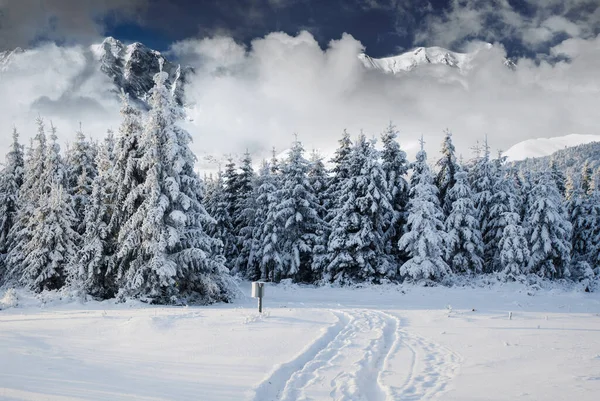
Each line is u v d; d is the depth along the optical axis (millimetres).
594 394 5844
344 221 33844
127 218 23406
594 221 46312
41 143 34062
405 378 6992
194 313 14367
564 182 54281
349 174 35344
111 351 8852
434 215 32062
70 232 28109
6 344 9539
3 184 36594
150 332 10852
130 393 6027
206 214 24016
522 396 5820
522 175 44688
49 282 27094
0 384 6379
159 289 21703
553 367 7469
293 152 37375
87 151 35906
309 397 6125
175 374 7062
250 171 44781
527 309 18391
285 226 35719
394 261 35500
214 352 8711
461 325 12617
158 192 22109
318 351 9125
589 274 39219
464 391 6137
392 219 35281
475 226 35625
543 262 36750
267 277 38062
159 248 21281
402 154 37188
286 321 12570
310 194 37625
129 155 23531
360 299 24578
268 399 6148
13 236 33656
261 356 8367
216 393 6055
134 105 24703
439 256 31938
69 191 33250
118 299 21438
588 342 9867
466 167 42281
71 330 11328
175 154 22422
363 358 8398
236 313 14391
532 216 36781
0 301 20188
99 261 23016
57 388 6234
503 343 9758
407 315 14891
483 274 35125
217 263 23344
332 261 33531
